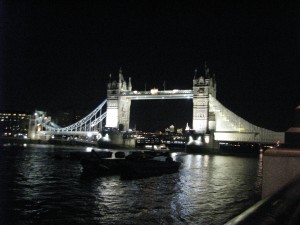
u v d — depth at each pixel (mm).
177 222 30172
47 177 58562
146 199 40406
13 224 28703
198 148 154875
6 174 61156
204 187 51188
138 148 178000
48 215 31953
